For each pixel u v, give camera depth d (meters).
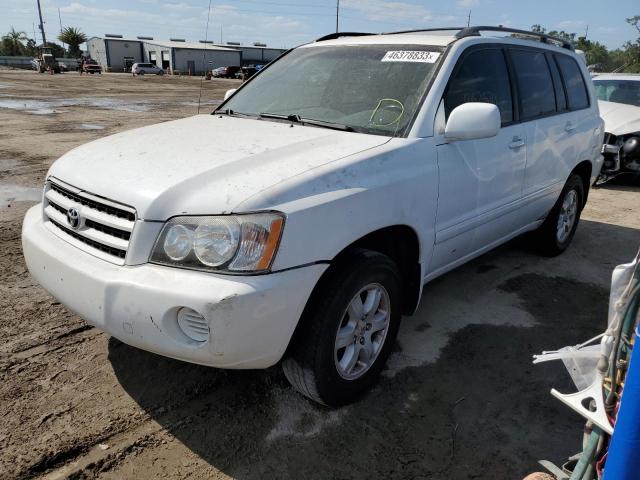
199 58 60.94
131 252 2.28
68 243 2.58
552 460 2.47
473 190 3.37
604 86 9.41
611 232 5.99
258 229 2.19
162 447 2.45
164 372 2.99
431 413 2.75
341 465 2.39
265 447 2.47
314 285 2.35
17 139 10.27
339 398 2.67
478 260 4.91
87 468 2.31
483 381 3.05
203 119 3.54
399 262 3.09
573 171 4.96
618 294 1.73
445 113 3.16
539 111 4.22
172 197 2.29
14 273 4.17
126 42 69.19
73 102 18.94
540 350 3.40
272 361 2.34
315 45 4.01
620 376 1.66
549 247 4.95
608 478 1.48
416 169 2.88
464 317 3.79
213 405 2.74
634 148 7.85
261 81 3.97
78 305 2.41
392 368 3.13
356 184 2.54
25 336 3.29
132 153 2.72
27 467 2.29
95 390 2.81
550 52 4.55
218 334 2.13
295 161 2.53
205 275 2.17
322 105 3.38
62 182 2.71
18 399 2.71
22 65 70.62
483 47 3.61
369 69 3.45
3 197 6.23
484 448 2.53
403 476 2.35
